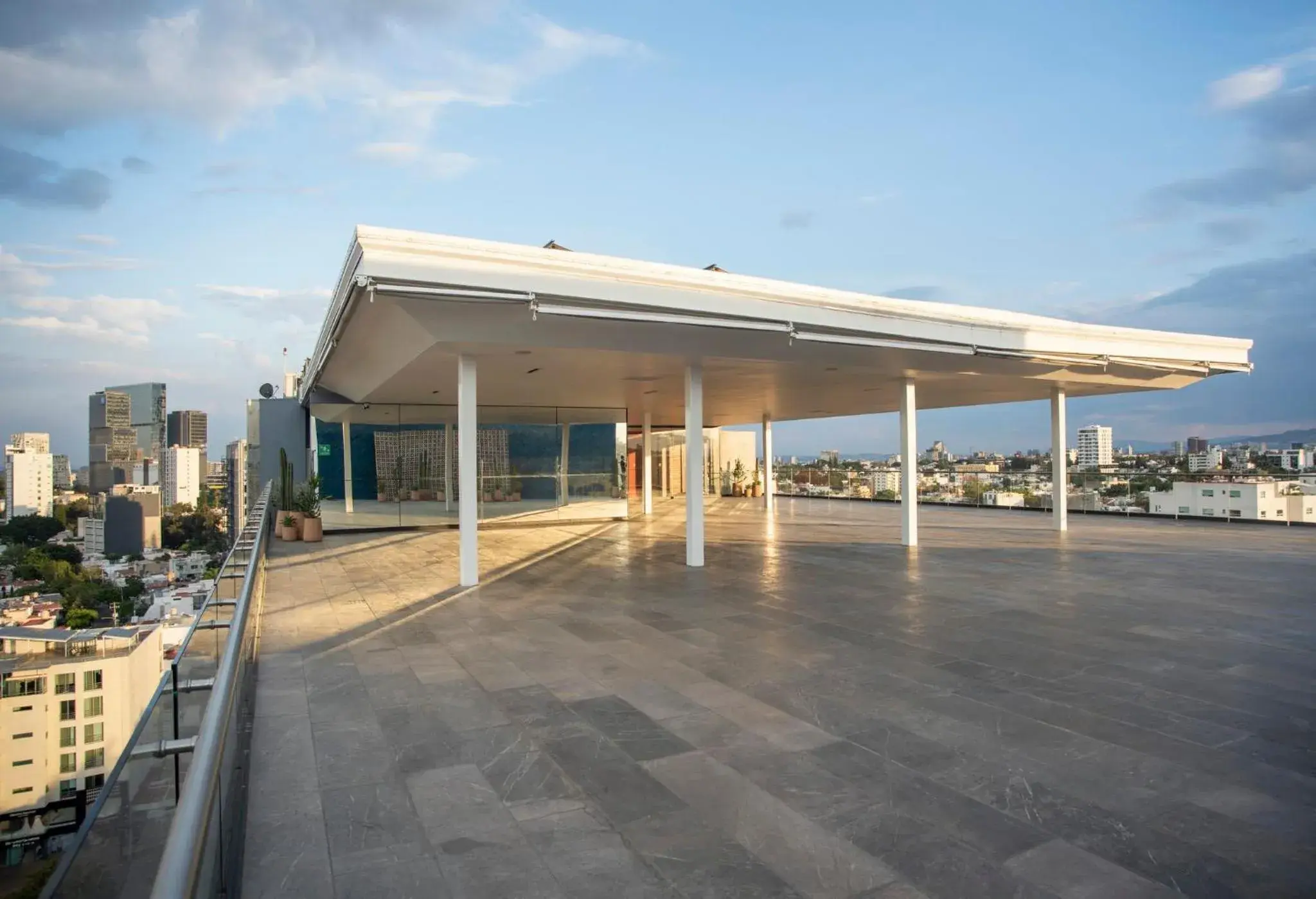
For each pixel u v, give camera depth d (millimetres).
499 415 19938
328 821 3607
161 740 2646
